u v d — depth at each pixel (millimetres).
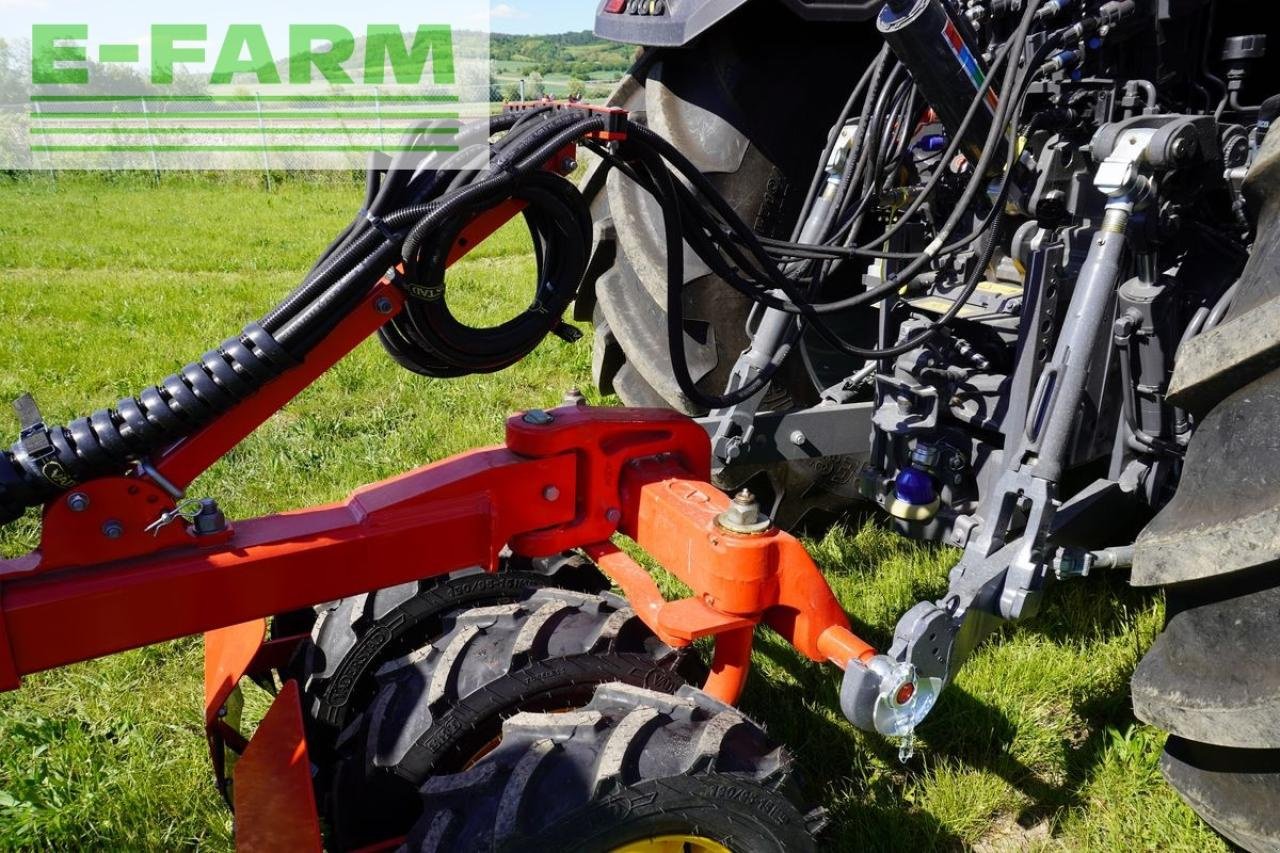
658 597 2094
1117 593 3502
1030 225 2791
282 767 2023
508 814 1777
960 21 2367
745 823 1936
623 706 1981
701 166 3066
